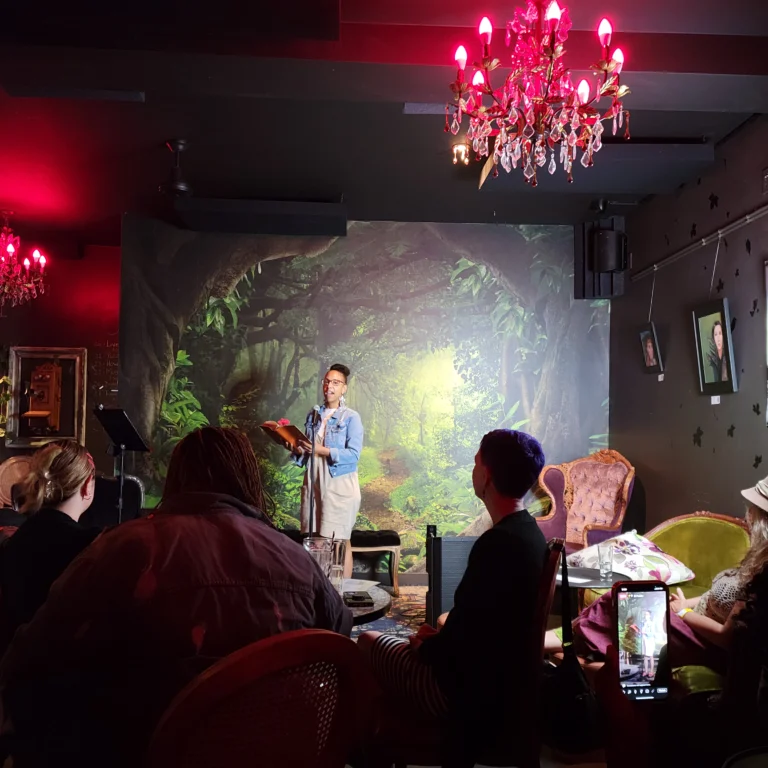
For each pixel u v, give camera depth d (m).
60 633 1.16
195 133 4.51
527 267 6.48
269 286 6.37
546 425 6.42
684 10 3.20
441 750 1.99
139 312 6.26
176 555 1.25
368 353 6.39
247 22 3.20
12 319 7.53
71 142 4.68
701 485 4.81
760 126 4.11
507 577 1.94
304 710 1.14
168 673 1.20
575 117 2.85
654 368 5.50
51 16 3.15
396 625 4.88
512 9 3.21
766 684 2.00
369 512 6.30
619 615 2.23
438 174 5.20
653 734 2.27
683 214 5.09
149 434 6.22
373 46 3.28
